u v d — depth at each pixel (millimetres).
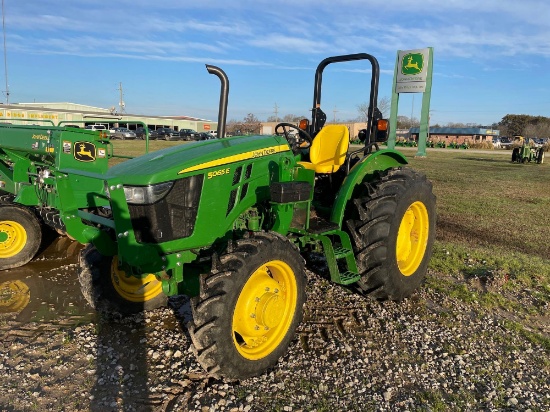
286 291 3449
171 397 2975
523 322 4254
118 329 3928
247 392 3023
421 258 4777
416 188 4473
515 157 26422
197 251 3395
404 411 2885
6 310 4285
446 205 10539
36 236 5586
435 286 4965
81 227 3809
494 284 5082
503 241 7457
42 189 5539
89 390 3027
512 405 2990
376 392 3080
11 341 3676
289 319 3418
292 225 3887
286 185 3480
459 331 3994
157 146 28219
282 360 3436
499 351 3686
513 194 12586
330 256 3971
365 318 4188
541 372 3398
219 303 2875
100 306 4016
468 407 2953
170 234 3213
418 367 3404
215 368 2945
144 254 3066
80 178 3727
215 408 2850
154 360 3412
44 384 3092
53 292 4738
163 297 4375
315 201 4758
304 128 5238
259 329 3166
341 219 4105
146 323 4051
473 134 71938
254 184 3656
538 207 10547
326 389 3090
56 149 5672
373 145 4773
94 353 3498
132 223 3213
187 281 3387
